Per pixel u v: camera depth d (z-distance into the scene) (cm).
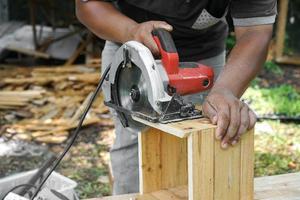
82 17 201
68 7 769
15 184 258
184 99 163
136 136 229
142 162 183
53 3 762
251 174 163
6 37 739
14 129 482
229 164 157
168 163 188
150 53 156
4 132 475
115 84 175
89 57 692
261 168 398
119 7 214
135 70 162
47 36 738
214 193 157
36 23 794
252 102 546
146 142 181
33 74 623
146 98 159
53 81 592
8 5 823
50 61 737
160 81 153
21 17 832
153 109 154
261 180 202
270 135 464
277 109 524
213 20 211
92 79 582
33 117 512
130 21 186
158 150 184
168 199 182
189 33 216
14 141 456
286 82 660
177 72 159
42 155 425
